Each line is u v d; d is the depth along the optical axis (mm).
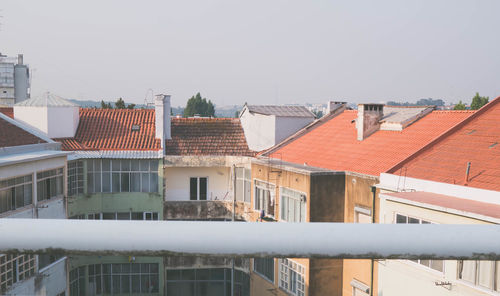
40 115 34781
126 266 33188
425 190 19438
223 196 36406
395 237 1258
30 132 28406
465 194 17828
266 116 36781
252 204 31062
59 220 1275
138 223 1264
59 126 35312
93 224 1264
